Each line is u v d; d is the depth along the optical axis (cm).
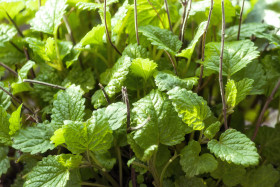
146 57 48
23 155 47
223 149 41
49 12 51
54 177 42
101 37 50
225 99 45
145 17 53
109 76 49
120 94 48
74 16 60
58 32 59
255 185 47
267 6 64
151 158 44
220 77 42
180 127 44
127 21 51
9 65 57
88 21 62
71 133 41
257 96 60
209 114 44
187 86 45
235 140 41
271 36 52
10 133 45
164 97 45
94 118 42
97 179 49
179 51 51
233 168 46
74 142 42
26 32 63
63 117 44
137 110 44
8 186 53
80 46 52
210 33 56
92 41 50
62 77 55
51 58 53
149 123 43
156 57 52
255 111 62
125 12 48
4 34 56
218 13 53
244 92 45
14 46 58
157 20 54
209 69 48
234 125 52
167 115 44
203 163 42
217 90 52
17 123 45
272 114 65
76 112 44
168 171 47
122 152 50
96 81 57
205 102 43
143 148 43
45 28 51
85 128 41
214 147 42
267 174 48
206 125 46
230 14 53
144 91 49
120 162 48
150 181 48
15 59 58
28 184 41
